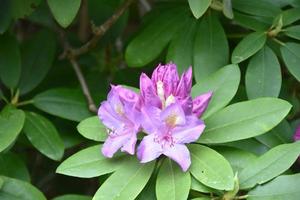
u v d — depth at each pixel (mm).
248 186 761
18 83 995
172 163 767
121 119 778
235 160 791
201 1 803
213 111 803
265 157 771
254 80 871
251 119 783
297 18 899
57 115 941
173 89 767
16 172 913
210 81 830
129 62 940
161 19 951
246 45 874
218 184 730
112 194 752
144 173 764
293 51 883
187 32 924
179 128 751
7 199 831
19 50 989
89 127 825
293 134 892
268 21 913
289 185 758
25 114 898
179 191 740
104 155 772
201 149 768
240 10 916
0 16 952
